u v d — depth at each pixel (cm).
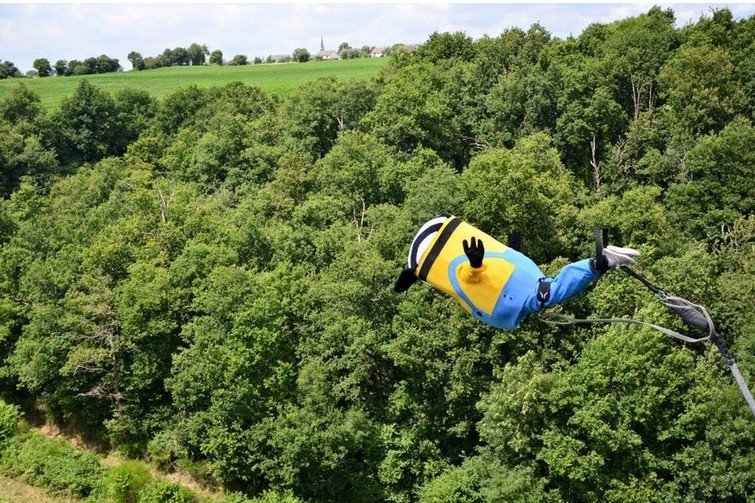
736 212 4491
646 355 2750
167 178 6725
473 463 3100
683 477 2661
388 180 4722
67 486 3631
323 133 6488
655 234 3912
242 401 3391
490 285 821
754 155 4562
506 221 3888
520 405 2897
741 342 3231
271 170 5997
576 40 7119
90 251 4312
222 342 3659
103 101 9138
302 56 17850
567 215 3975
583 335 3378
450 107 6309
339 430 3234
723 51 5638
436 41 8062
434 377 3338
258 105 7912
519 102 5959
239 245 4328
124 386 4047
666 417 2775
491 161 3997
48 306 4175
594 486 2769
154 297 3844
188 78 13262
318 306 3841
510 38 7112
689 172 5016
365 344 3384
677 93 5500
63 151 8888
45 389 4306
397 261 3741
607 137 5700
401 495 3306
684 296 3328
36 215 5588
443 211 3866
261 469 3328
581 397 2794
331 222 4816
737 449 2617
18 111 8875
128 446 3938
